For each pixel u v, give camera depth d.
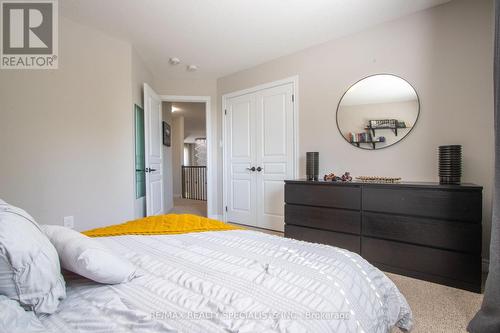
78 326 0.66
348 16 2.58
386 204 2.23
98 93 2.87
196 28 2.81
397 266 2.19
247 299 0.74
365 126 2.81
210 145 4.43
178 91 4.34
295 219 2.77
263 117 3.76
